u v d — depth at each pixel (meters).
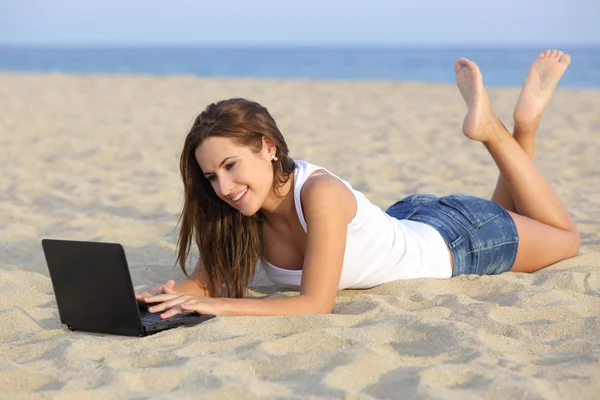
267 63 49.25
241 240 3.03
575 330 2.60
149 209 5.26
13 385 2.23
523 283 3.15
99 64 47.84
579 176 6.32
